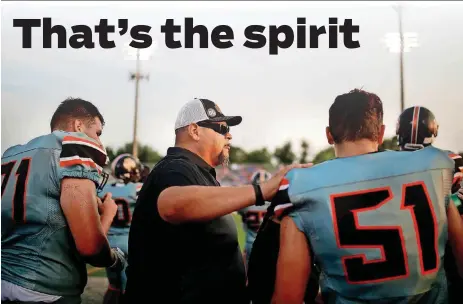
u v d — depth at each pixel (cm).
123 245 342
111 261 174
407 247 126
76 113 177
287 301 132
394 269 125
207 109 176
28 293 155
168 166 158
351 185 129
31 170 160
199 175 161
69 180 156
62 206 156
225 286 158
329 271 131
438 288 131
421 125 189
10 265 158
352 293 128
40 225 157
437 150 138
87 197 156
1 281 157
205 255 155
